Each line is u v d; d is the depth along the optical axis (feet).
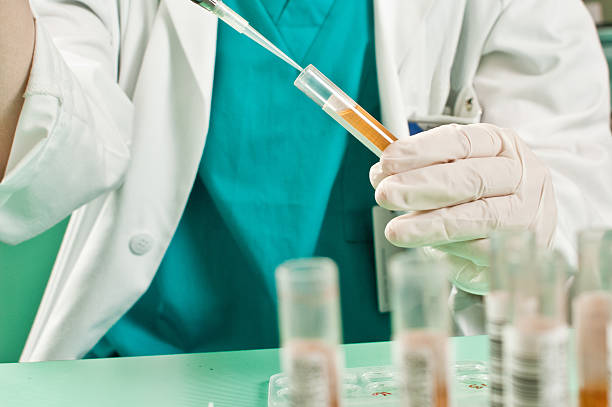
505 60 4.03
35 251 4.82
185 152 3.59
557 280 1.36
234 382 2.24
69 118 2.89
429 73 3.98
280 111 3.67
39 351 3.45
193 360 2.47
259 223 3.67
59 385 2.27
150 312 3.74
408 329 1.43
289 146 3.67
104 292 3.46
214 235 3.78
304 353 1.40
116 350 3.68
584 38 4.02
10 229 3.14
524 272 1.37
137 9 3.89
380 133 2.55
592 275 1.45
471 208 2.52
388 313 3.77
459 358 2.33
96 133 3.14
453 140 2.58
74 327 3.43
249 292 3.74
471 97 3.94
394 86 3.61
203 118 3.54
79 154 2.99
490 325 1.54
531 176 2.67
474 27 3.94
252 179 3.67
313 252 3.69
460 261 2.81
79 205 3.24
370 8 3.74
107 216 3.54
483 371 2.14
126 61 3.86
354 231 3.75
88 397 2.16
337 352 1.43
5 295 4.82
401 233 2.49
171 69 3.70
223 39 3.70
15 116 2.87
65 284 3.57
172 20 3.66
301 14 3.67
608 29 6.50
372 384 2.09
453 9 3.89
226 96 3.69
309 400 1.40
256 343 3.72
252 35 2.62
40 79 2.82
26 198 3.01
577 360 1.50
